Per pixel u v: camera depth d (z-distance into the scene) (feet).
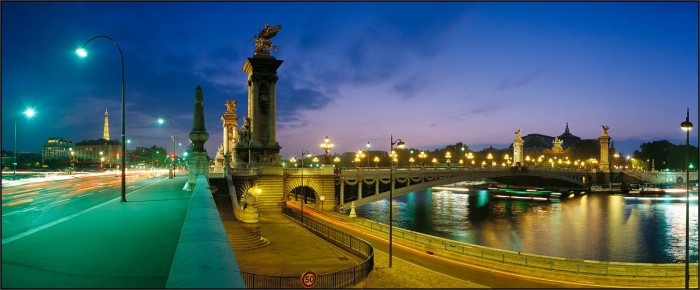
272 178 235.61
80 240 36.94
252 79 267.39
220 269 17.10
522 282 117.39
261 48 272.10
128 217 52.75
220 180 175.42
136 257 30.63
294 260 108.27
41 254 31.32
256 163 252.62
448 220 332.60
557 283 118.93
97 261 29.35
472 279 119.14
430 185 328.70
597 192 597.93
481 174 392.27
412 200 496.23
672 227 297.53
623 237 262.67
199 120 121.60
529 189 630.74
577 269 126.00
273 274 93.09
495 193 592.60
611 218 341.82
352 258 120.16
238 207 132.67
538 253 220.43
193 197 53.98
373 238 176.96
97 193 122.21
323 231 160.45
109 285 23.68
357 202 273.95
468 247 148.97
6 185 177.88
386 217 347.36
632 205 435.94
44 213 79.15
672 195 550.36
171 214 55.77
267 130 266.98
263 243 118.73
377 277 111.55
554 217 349.82
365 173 277.23
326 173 256.93
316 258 113.91
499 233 276.21
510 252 143.02
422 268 127.95
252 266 98.63
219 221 30.55
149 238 38.06
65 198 108.68
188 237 23.77
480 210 395.96
